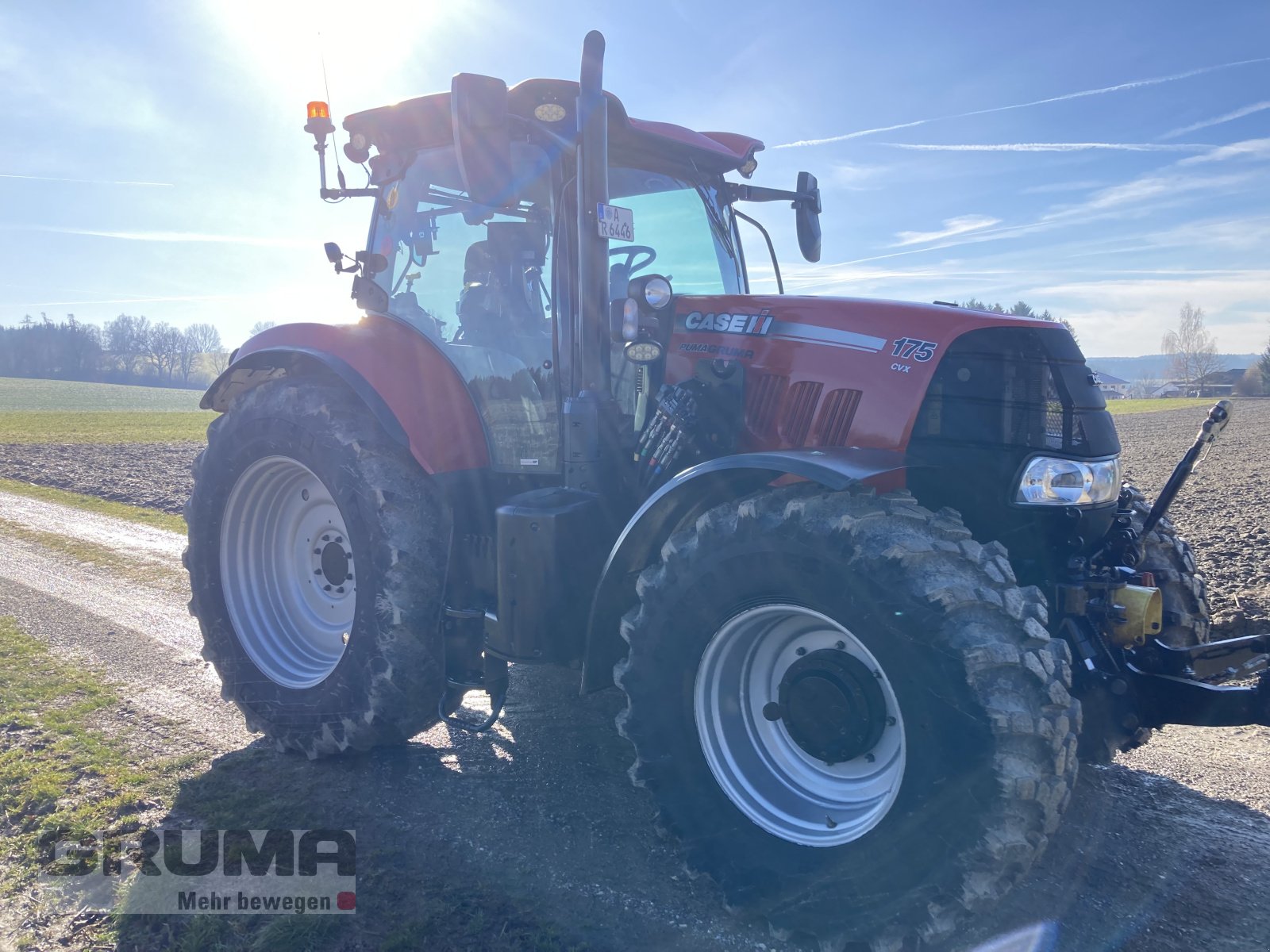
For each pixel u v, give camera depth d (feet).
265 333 13.98
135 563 25.04
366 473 11.57
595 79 10.61
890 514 8.25
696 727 9.22
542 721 13.65
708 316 11.39
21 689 14.52
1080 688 9.13
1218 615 17.48
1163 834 10.09
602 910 8.72
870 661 8.44
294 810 10.68
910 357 9.73
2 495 41.19
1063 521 9.42
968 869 7.36
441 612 11.60
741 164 13.80
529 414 12.01
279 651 13.05
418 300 13.00
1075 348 9.96
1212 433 10.66
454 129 9.50
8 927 8.39
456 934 8.29
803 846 8.51
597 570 10.98
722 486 9.57
